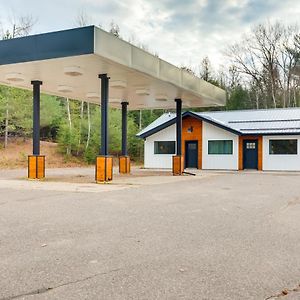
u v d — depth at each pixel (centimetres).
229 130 2498
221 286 340
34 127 1573
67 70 1290
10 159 2788
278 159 2423
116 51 1202
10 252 444
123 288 334
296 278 363
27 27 3934
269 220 657
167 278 359
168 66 1549
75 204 830
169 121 2670
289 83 4606
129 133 3644
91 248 463
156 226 596
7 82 1603
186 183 1416
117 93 1850
